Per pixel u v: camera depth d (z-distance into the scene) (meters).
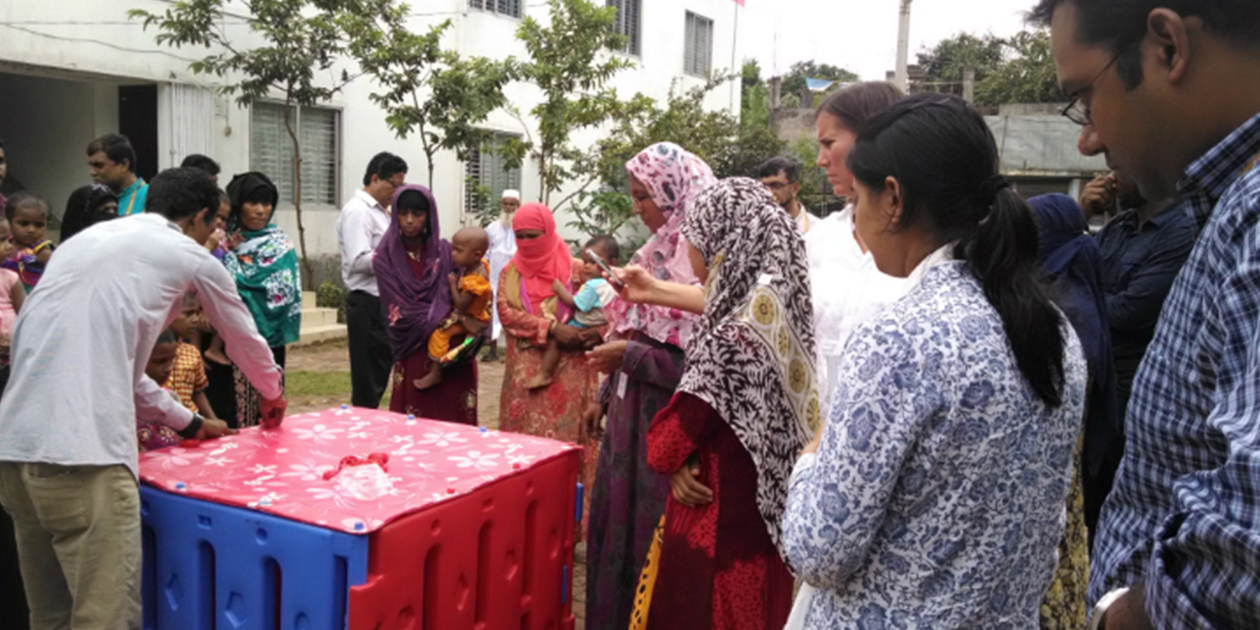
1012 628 1.43
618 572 2.84
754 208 2.29
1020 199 1.41
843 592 1.42
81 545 2.30
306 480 2.35
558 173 11.35
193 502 2.24
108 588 2.29
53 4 8.07
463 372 4.34
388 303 4.32
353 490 2.24
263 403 2.84
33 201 4.20
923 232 1.44
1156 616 0.96
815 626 1.47
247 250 4.34
